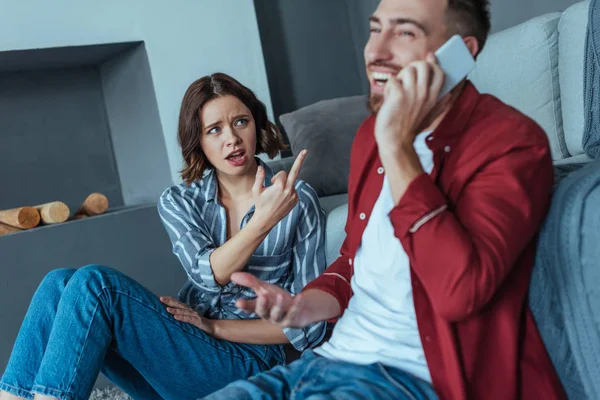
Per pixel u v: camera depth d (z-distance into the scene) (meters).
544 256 0.99
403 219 0.90
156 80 3.24
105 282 1.42
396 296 1.02
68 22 3.02
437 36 0.98
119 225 2.89
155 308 1.47
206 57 3.37
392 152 0.91
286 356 1.68
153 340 1.47
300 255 1.65
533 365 0.98
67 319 1.38
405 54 0.98
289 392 1.04
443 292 0.88
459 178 0.94
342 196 2.55
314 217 1.65
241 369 1.55
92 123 3.53
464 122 0.98
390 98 0.91
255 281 0.96
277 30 3.95
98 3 3.09
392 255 1.02
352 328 1.05
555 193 0.99
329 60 4.15
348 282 1.18
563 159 2.15
